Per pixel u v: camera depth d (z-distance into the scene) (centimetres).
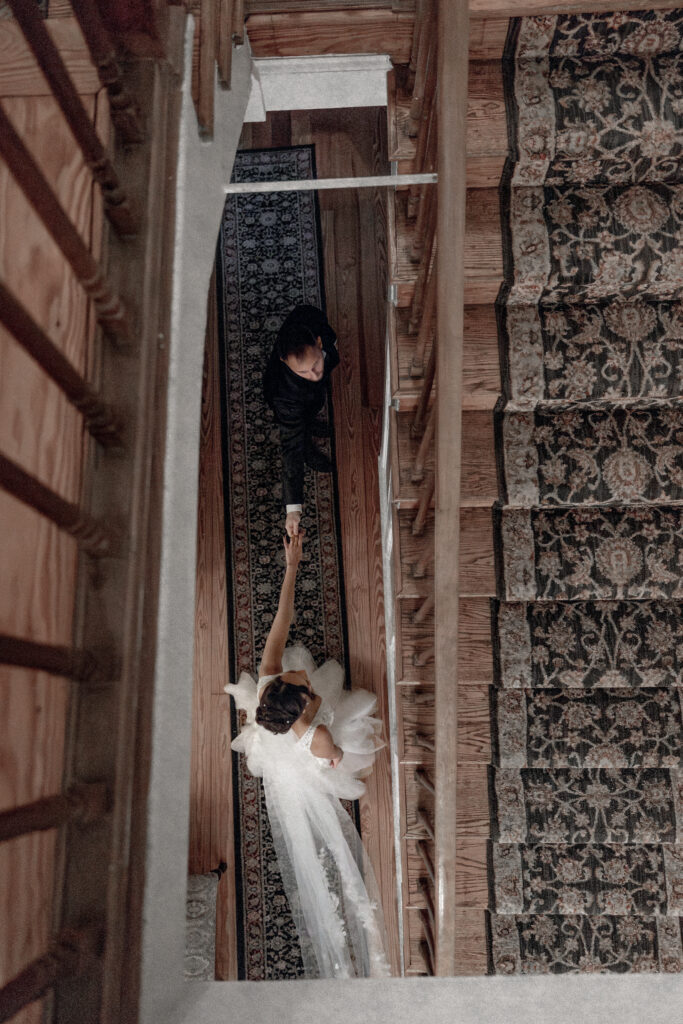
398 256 237
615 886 321
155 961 127
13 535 130
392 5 228
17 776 124
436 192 183
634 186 227
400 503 264
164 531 138
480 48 218
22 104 143
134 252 139
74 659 116
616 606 272
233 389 401
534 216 225
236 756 390
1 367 133
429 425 216
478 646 271
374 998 137
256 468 400
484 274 224
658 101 213
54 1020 115
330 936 369
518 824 299
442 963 280
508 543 261
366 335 400
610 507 262
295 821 370
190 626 153
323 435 383
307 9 227
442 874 261
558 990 137
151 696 129
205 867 383
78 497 130
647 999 134
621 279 223
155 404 138
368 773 388
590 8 203
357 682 390
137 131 142
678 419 247
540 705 285
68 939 112
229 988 140
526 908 321
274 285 402
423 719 304
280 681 329
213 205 178
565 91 216
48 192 104
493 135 215
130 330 136
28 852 121
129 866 123
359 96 291
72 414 131
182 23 157
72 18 148
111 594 128
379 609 392
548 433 248
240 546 397
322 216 402
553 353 233
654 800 297
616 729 282
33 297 136
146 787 126
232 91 202
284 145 402
